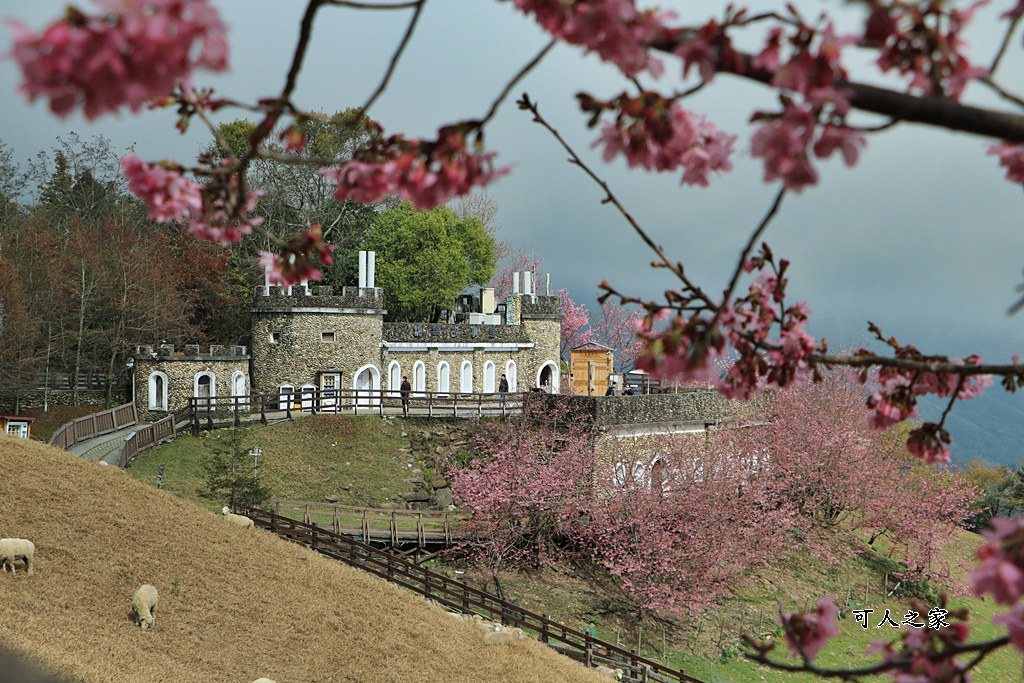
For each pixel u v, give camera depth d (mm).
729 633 36844
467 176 3484
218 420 45906
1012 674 36406
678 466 41156
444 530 38125
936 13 2871
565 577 38344
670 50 2729
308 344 52000
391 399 49094
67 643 17859
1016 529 2725
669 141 3193
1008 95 2959
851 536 48062
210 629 21312
